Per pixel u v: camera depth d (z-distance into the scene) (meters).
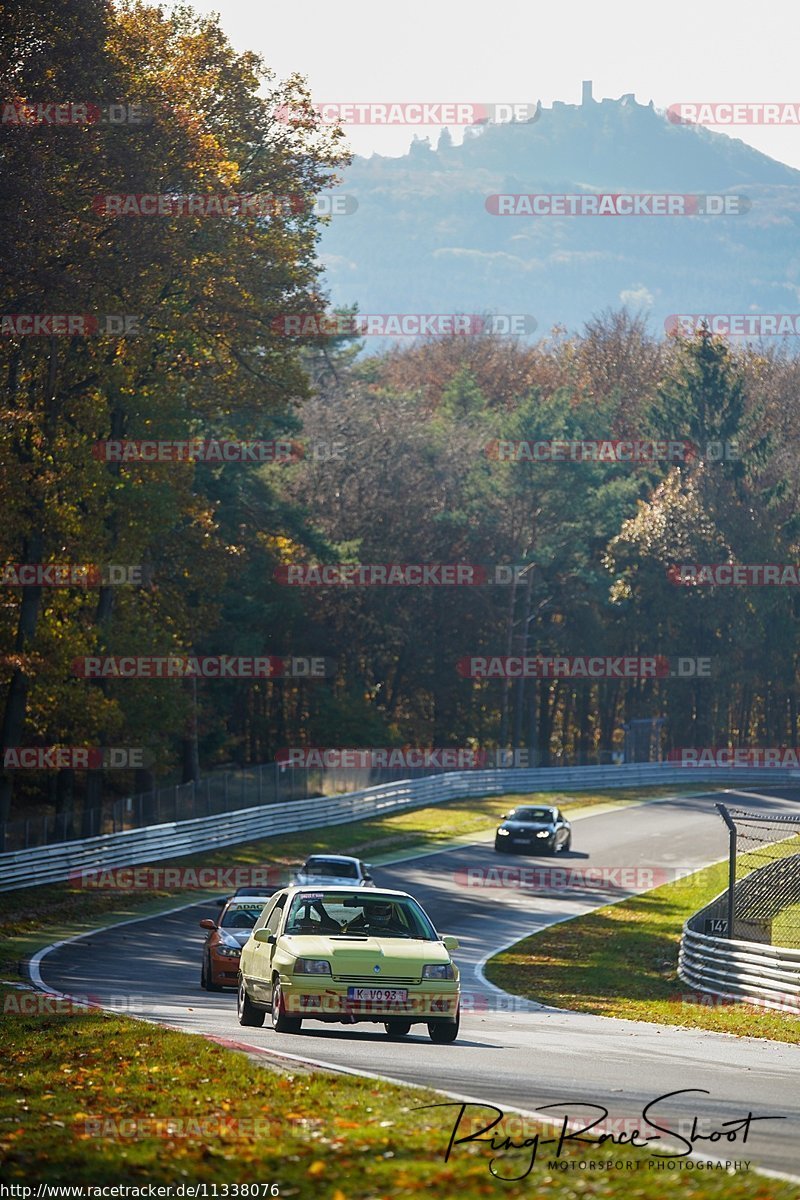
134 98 85.69
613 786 160.88
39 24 78.12
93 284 81.94
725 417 195.38
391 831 123.12
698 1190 17.05
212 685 154.50
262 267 96.81
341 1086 24.66
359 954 34.78
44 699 92.12
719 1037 43.06
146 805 103.25
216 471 138.25
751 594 188.50
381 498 171.25
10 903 79.81
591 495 185.38
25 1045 32.75
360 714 164.00
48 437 87.31
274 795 120.19
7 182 74.62
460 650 188.88
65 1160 19.30
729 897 58.50
